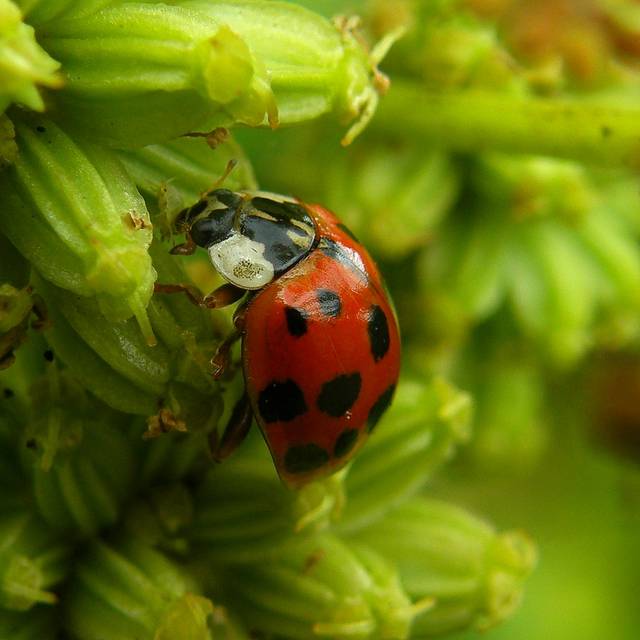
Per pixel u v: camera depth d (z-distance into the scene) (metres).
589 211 0.07
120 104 0.05
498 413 0.07
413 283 0.07
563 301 0.07
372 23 0.07
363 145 0.07
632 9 0.07
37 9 0.05
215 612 0.06
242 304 0.06
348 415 0.06
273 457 0.06
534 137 0.07
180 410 0.06
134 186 0.05
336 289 0.06
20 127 0.05
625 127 0.07
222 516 0.06
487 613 0.06
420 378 0.07
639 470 0.08
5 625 0.06
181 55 0.05
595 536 0.08
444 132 0.07
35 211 0.05
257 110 0.05
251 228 0.06
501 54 0.07
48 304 0.06
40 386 0.06
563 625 0.08
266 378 0.06
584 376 0.08
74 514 0.06
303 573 0.06
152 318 0.06
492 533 0.06
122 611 0.06
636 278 0.07
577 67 0.07
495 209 0.07
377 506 0.06
